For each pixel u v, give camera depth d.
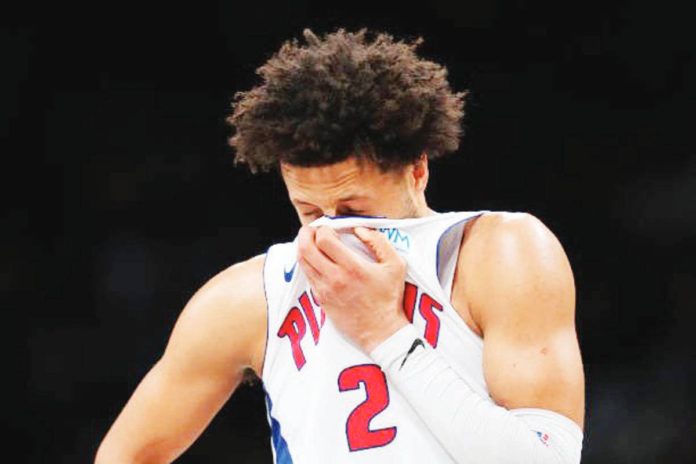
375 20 15.43
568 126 15.30
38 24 15.57
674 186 14.96
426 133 4.93
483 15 15.38
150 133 15.50
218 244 15.14
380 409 4.76
